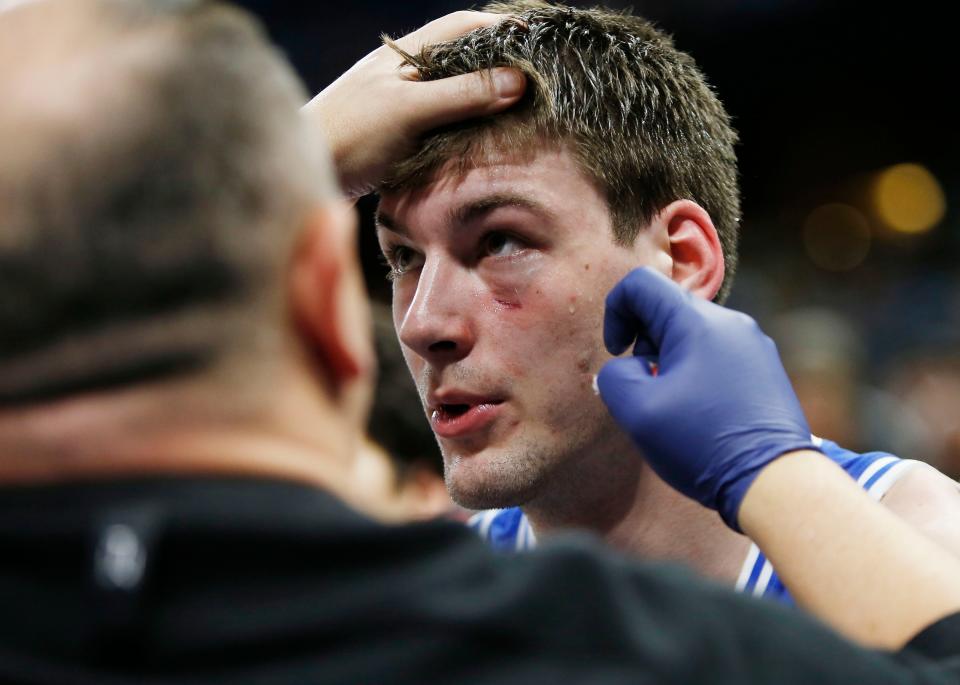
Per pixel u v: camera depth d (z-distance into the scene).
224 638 1.17
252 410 1.29
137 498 1.22
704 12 12.59
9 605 1.19
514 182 2.52
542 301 2.52
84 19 1.35
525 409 2.54
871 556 1.70
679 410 2.01
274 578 1.21
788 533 1.81
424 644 1.20
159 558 1.19
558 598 1.27
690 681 1.25
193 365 1.25
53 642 1.17
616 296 2.22
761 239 14.97
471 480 2.57
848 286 14.20
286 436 1.32
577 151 2.55
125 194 1.23
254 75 1.37
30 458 1.24
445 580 1.26
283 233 1.33
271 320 1.32
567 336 2.53
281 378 1.33
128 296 1.23
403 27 12.23
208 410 1.26
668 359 2.10
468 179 2.53
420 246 2.61
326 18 12.53
